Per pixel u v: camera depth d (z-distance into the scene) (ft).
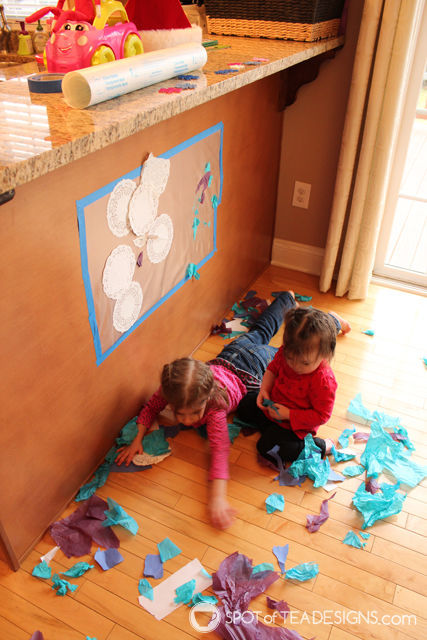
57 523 4.58
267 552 4.44
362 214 7.17
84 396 4.55
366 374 6.44
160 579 4.21
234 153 6.27
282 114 7.54
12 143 2.77
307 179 7.93
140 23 4.91
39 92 3.74
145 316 5.23
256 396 5.68
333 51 6.59
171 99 3.60
